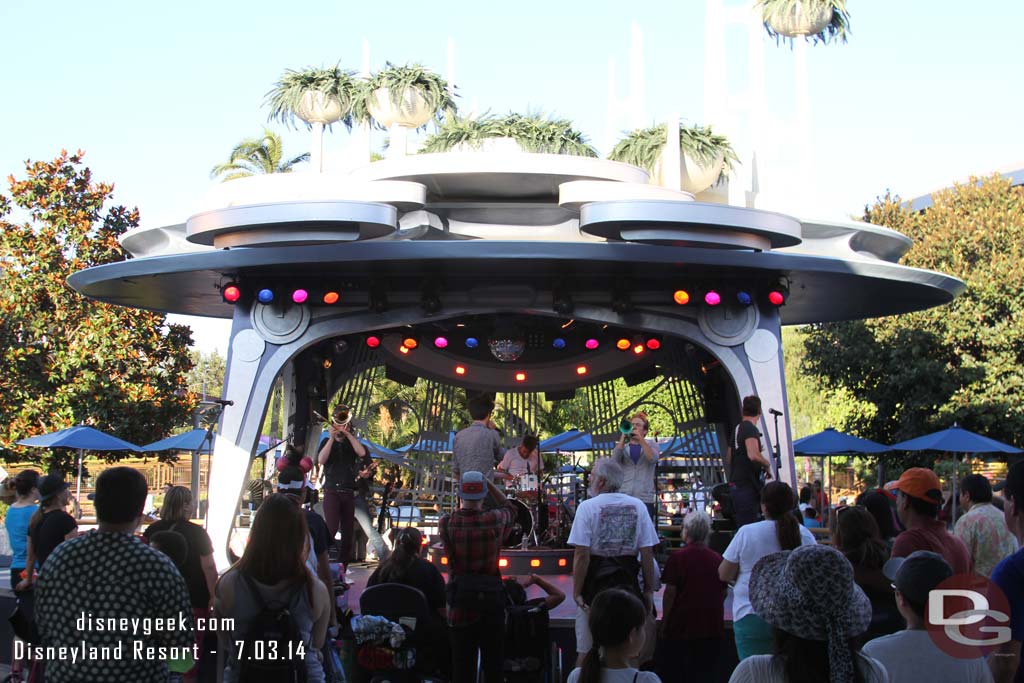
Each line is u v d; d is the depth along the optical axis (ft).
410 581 24.84
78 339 78.64
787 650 13.00
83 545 14.71
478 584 23.73
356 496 48.42
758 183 51.70
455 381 50.96
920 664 14.20
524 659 25.22
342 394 51.75
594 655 14.85
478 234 41.65
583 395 71.92
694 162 42.98
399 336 50.70
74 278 42.34
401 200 36.32
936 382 84.74
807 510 52.39
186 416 82.89
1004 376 82.99
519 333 47.14
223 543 38.96
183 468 101.55
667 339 49.06
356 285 40.24
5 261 79.30
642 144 44.24
